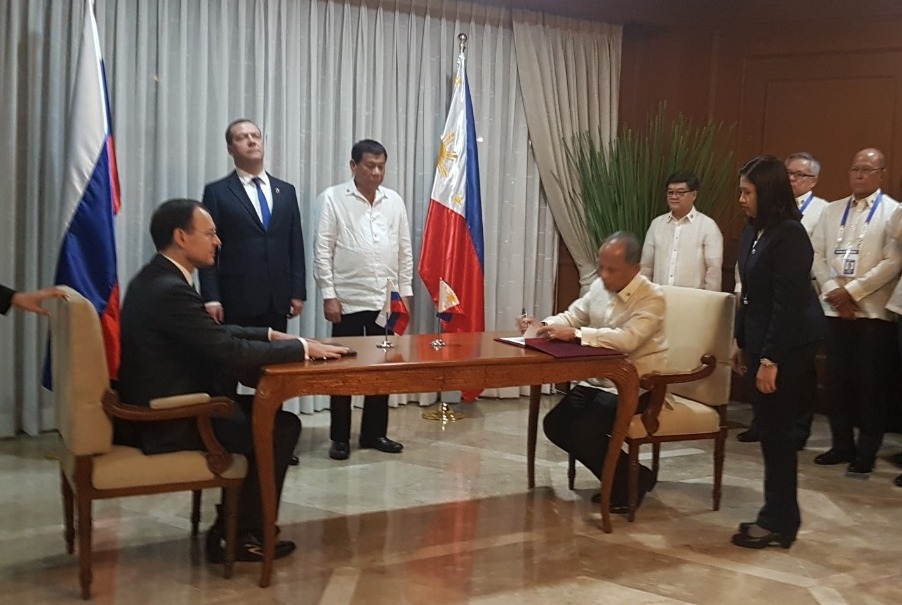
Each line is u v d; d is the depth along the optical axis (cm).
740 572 314
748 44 599
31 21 439
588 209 593
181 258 297
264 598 281
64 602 274
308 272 520
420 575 304
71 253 421
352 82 529
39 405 457
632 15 605
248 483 309
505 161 588
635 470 359
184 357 293
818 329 325
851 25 561
